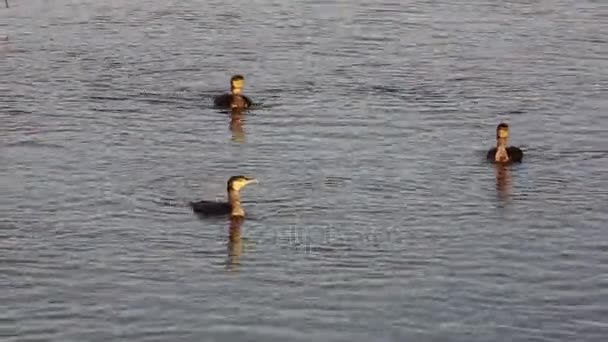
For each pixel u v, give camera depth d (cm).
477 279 3309
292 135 4428
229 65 5309
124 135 4400
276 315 3130
